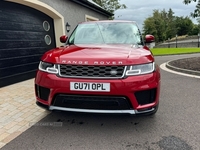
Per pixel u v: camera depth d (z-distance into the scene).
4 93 4.95
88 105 2.63
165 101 4.21
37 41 7.35
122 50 3.04
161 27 49.53
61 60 2.71
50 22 8.21
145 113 2.70
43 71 2.85
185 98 4.41
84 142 2.62
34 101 4.32
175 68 8.09
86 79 2.56
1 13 5.64
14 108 3.90
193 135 2.75
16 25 6.24
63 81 2.61
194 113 3.55
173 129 2.95
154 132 2.87
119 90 2.52
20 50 6.42
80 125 3.13
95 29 4.09
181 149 2.42
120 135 2.80
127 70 2.58
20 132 2.93
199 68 7.71
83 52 2.90
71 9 9.47
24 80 6.61
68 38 4.14
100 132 2.90
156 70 2.89
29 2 6.23
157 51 19.19
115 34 3.94
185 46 27.16
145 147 2.48
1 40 5.62
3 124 3.21
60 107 2.73
